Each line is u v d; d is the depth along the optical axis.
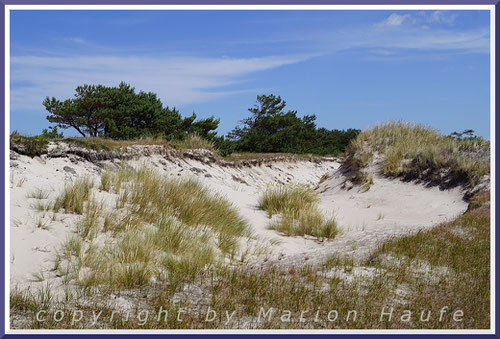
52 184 9.41
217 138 25.80
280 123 44.44
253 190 17.75
